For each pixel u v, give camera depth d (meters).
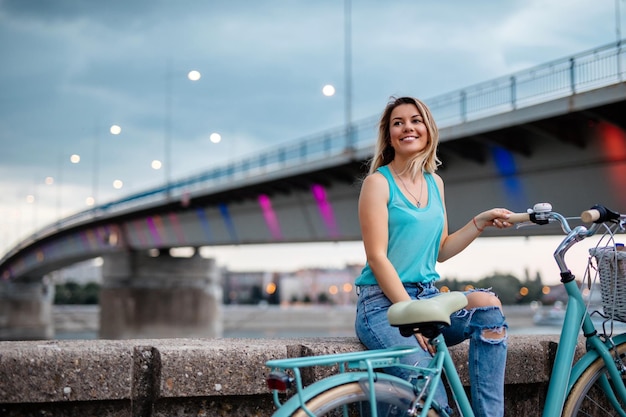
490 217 3.61
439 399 2.95
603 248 3.38
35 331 87.50
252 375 3.46
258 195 33.47
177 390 3.36
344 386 2.70
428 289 3.50
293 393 3.56
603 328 3.46
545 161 19.06
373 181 3.45
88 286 144.25
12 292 88.12
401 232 3.44
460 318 3.36
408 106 3.58
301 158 28.27
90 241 60.84
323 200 28.78
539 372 4.05
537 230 20.27
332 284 163.50
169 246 48.94
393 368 3.09
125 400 3.36
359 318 3.46
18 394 3.17
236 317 88.25
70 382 3.24
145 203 44.69
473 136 19.66
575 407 3.38
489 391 3.29
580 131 17.83
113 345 3.43
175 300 55.56
